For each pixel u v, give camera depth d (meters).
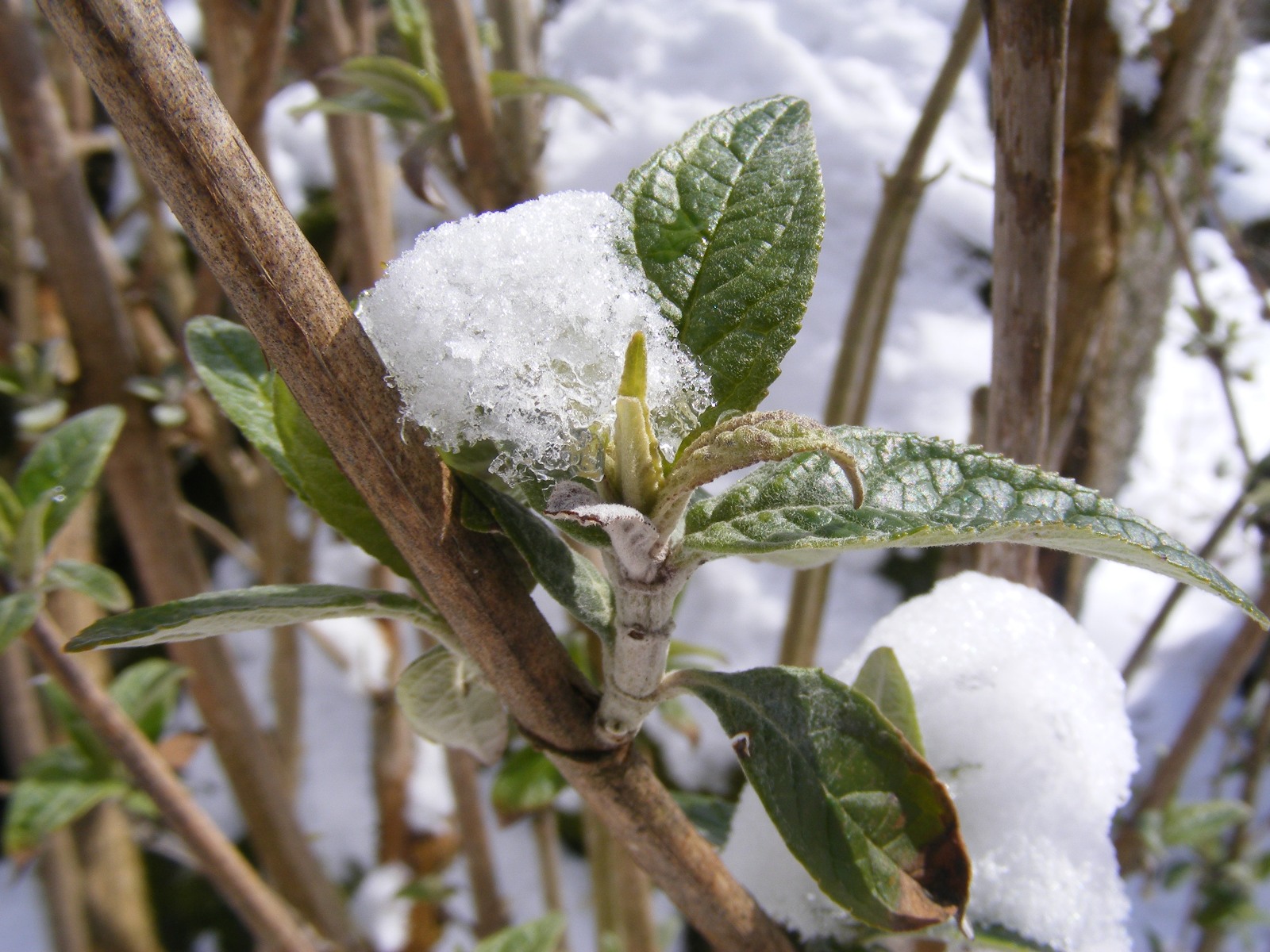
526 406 0.13
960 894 0.14
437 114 0.29
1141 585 0.64
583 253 0.14
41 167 0.32
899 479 0.13
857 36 0.61
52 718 0.52
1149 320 0.37
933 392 0.56
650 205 0.15
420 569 0.13
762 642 0.54
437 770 0.61
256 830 0.43
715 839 0.24
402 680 0.17
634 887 0.36
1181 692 0.60
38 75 0.32
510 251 0.14
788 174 0.15
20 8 0.32
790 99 0.15
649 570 0.13
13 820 0.30
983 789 0.20
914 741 0.17
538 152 0.31
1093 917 0.19
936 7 0.62
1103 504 0.12
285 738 0.55
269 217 0.11
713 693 0.15
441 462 0.13
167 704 0.33
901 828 0.14
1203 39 0.30
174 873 0.60
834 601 0.56
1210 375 0.65
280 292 0.11
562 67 0.61
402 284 0.13
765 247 0.14
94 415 0.25
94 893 0.48
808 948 0.19
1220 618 0.62
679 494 0.12
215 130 0.11
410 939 0.58
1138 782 0.53
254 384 0.17
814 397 0.55
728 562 0.56
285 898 0.45
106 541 0.62
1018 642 0.21
